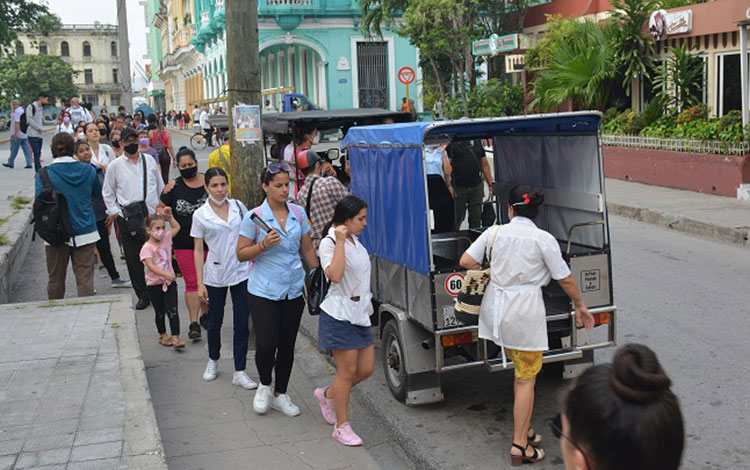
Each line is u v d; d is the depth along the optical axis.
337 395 5.34
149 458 4.29
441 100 29.55
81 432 4.64
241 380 6.43
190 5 56.78
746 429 5.23
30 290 9.97
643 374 1.64
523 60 22.77
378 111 9.58
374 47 36.12
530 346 4.80
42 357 6.01
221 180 6.40
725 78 16.06
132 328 6.75
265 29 34.88
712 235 11.57
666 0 17.86
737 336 7.06
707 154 14.28
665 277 9.27
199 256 6.60
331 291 5.23
